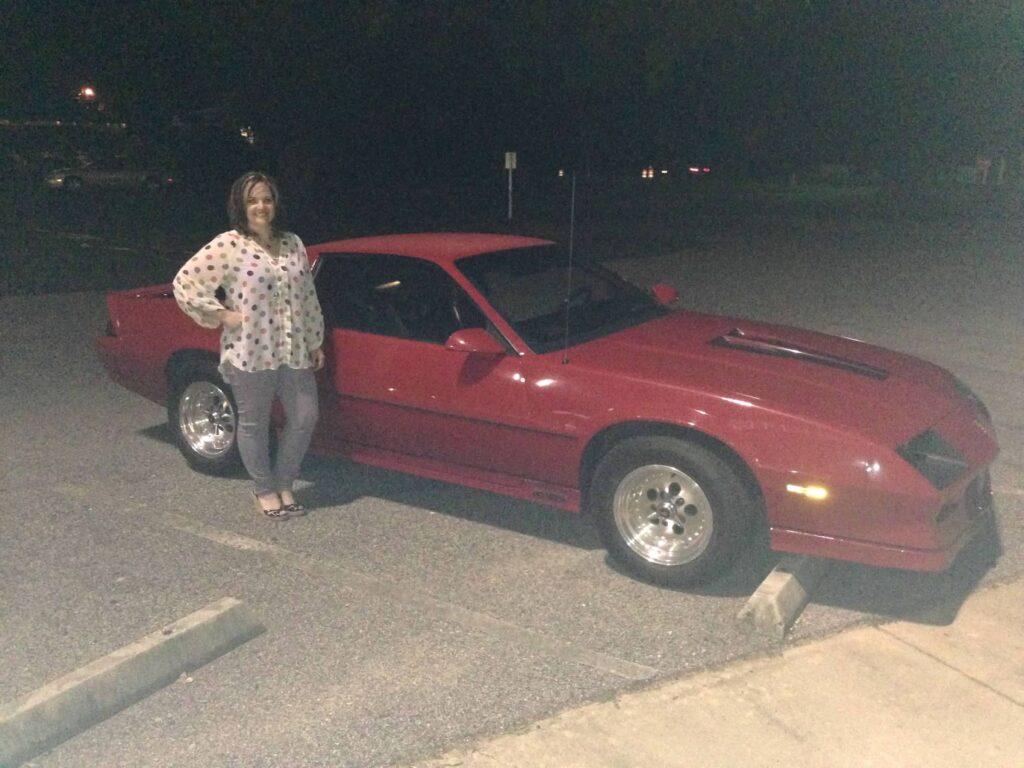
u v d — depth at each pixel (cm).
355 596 449
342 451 557
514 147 3634
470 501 571
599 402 457
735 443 422
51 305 1291
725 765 323
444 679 377
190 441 614
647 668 383
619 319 540
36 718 335
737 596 446
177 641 383
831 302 1329
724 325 545
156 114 3158
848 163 4550
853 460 407
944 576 464
